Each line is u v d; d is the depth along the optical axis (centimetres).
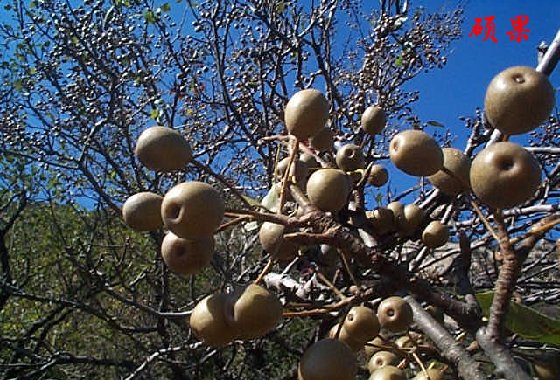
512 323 168
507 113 146
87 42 771
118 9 773
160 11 748
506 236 136
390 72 701
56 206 1054
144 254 948
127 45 779
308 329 828
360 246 151
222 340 155
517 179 136
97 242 974
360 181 220
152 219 179
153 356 569
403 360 195
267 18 697
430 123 328
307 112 186
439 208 238
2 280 800
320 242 152
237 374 867
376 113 273
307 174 220
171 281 924
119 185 848
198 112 775
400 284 148
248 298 151
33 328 964
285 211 200
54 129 756
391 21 617
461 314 142
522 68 150
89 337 1035
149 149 178
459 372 155
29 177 988
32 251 1114
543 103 145
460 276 173
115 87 722
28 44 770
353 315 183
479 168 140
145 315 948
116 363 741
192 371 786
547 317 167
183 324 741
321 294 222
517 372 129
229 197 569
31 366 766
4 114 800
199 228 156
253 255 709
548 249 494
